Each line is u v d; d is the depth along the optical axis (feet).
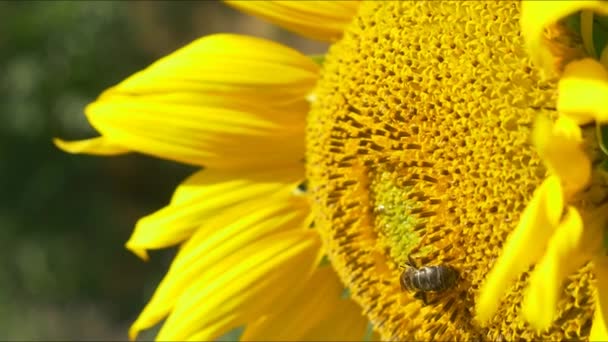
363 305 1.02
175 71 1.10
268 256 1.09
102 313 2.69
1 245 2.68
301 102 1.09
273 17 1.07
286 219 1.10
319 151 1.04
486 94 0.87
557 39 0.82
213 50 1.10
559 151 0.75
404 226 0.96
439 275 0.89
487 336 0.89
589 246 0.79
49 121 2.70
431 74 0.90
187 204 1.10
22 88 2.70
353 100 0.99
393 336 0.99
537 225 0.75
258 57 1.09
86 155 2.74
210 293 1.08
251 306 1.09
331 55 1.03
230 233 1.09
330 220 1.03
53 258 2.68
